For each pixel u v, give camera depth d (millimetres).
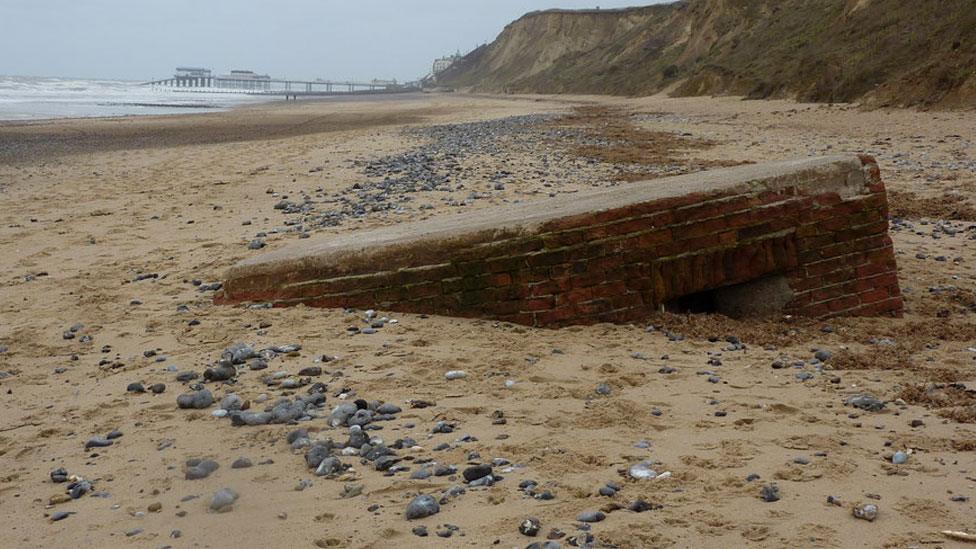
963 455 3674
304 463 3832
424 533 3084
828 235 6195
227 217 11609
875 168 6270
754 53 47594
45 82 169125
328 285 6617
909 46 29312
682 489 3400
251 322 6395
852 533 2975
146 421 4504
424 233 6430
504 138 24703
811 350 5543
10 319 6879
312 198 13039
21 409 4824
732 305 6348
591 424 4199
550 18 124625
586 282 6035
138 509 3445
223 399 4684
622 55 86312
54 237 10578
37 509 3502
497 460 3738
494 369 5141
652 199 6008
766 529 3025
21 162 20938
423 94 133750
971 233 9312
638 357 5363
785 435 3992
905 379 4867
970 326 5984
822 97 31750
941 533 2945
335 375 5090
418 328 6027
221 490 3520
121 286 7922
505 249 6086
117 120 43062
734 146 19766
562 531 3041
